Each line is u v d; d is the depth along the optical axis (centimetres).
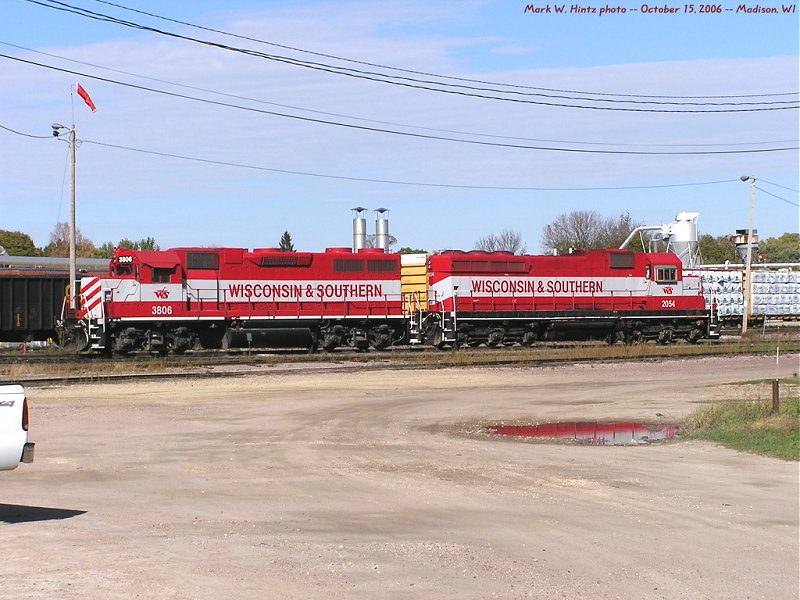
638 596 794
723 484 1363
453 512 1148
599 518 1113
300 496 1259
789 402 2259
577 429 2080
